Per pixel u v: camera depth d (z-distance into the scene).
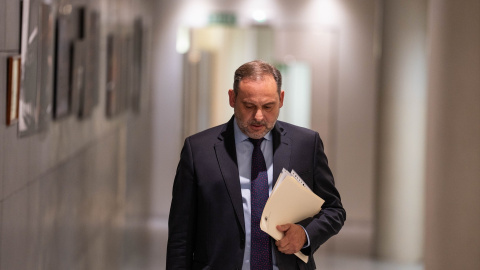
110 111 14.68
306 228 5.11
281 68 20.50
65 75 9.98
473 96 8.76
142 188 20.47
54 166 9.40
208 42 20.45
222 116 20.42
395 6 16.28
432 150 9.75
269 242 5.18
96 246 13.06
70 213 10.58
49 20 8.80
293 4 20.50
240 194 5.16
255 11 20.52
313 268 5.40
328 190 5.37
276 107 4.98
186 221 5.27
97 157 13.23
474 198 8.76
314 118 20.58
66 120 10.27
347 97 20.53
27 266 7.81
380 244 16.73
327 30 20.50
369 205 20.59
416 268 15.82
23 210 7.61
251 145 5.27
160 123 20.70
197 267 5.25
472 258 8.78
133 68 18.16
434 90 9.72
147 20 20.09
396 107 16.38
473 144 8.76
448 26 9.17
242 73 4.97
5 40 6.78
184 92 20.55
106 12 13.99
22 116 7.43
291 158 5.27
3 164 6.73
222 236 5.14
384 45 16.47
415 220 16.48
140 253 16.09
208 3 20.56
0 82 6.58
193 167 5.25
